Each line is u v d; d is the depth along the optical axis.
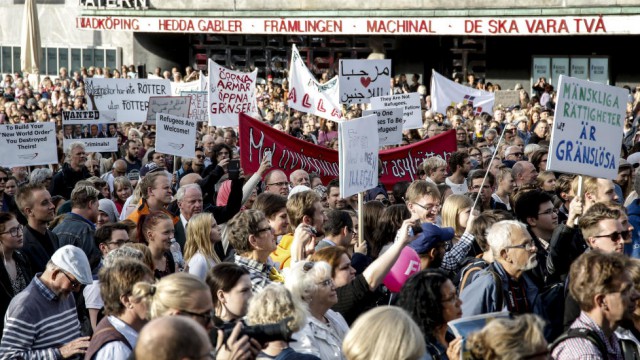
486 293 7.34
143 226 8.55
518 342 5.03
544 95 31.59
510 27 33.41
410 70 37.72
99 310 8.16
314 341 6.46
